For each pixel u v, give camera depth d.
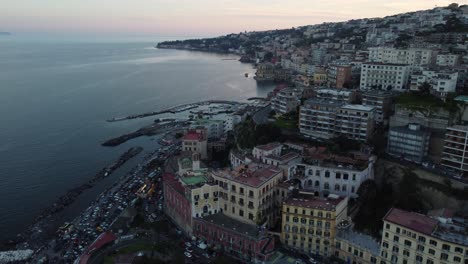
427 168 169.00
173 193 169.75
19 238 169.00
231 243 141.88
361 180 162.88
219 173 159.62
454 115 185.88
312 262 132.75
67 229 168.88
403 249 119.94
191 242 152.12
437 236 113.38
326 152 185.75
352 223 144.38
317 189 168.62
